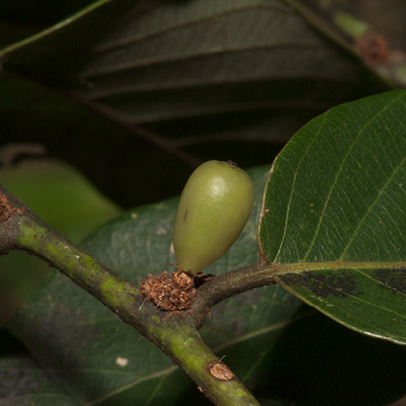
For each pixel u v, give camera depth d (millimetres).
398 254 216
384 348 227
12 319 243
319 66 267
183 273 208
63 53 260
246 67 269
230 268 242
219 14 259
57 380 239
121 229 247
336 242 215
